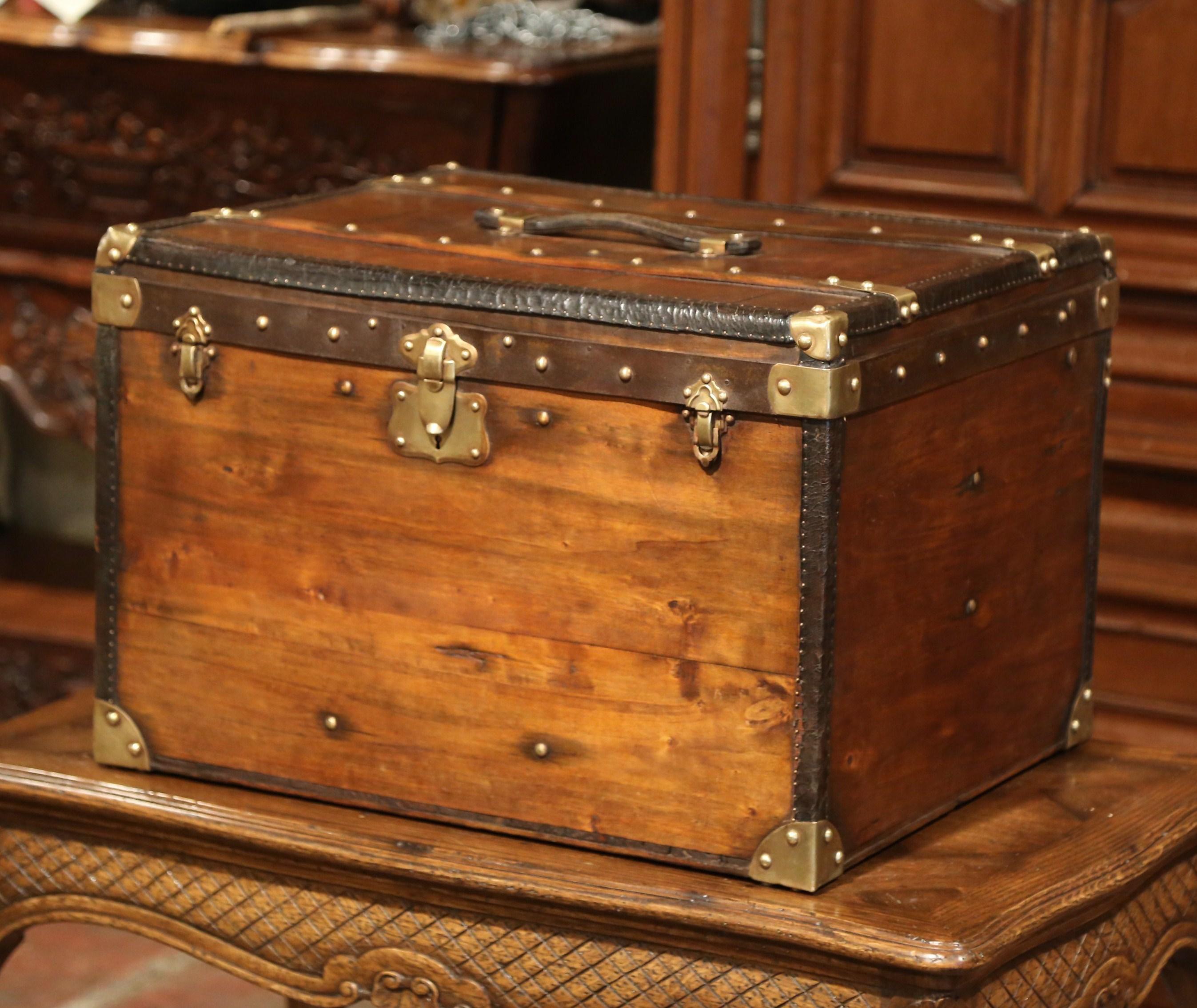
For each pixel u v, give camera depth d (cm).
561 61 306
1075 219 277
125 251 188
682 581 170
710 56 286
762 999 170
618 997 175
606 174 333
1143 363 276
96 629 196
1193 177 270
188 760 195
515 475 174
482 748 181
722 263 183
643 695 173
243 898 189
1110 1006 183
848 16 281
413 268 179
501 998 179
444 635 181
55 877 197
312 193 307
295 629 187
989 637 189
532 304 171
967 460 181
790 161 287
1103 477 279
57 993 304
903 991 164
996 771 194
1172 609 273
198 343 184
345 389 180
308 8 355
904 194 284
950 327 175
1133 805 191
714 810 173
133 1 358
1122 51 270
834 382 160
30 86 333
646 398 167
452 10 332
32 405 352
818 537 163
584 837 179
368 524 182
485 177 231
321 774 189
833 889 171
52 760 199
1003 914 166
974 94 277
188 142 327
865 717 173
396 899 182
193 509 189
